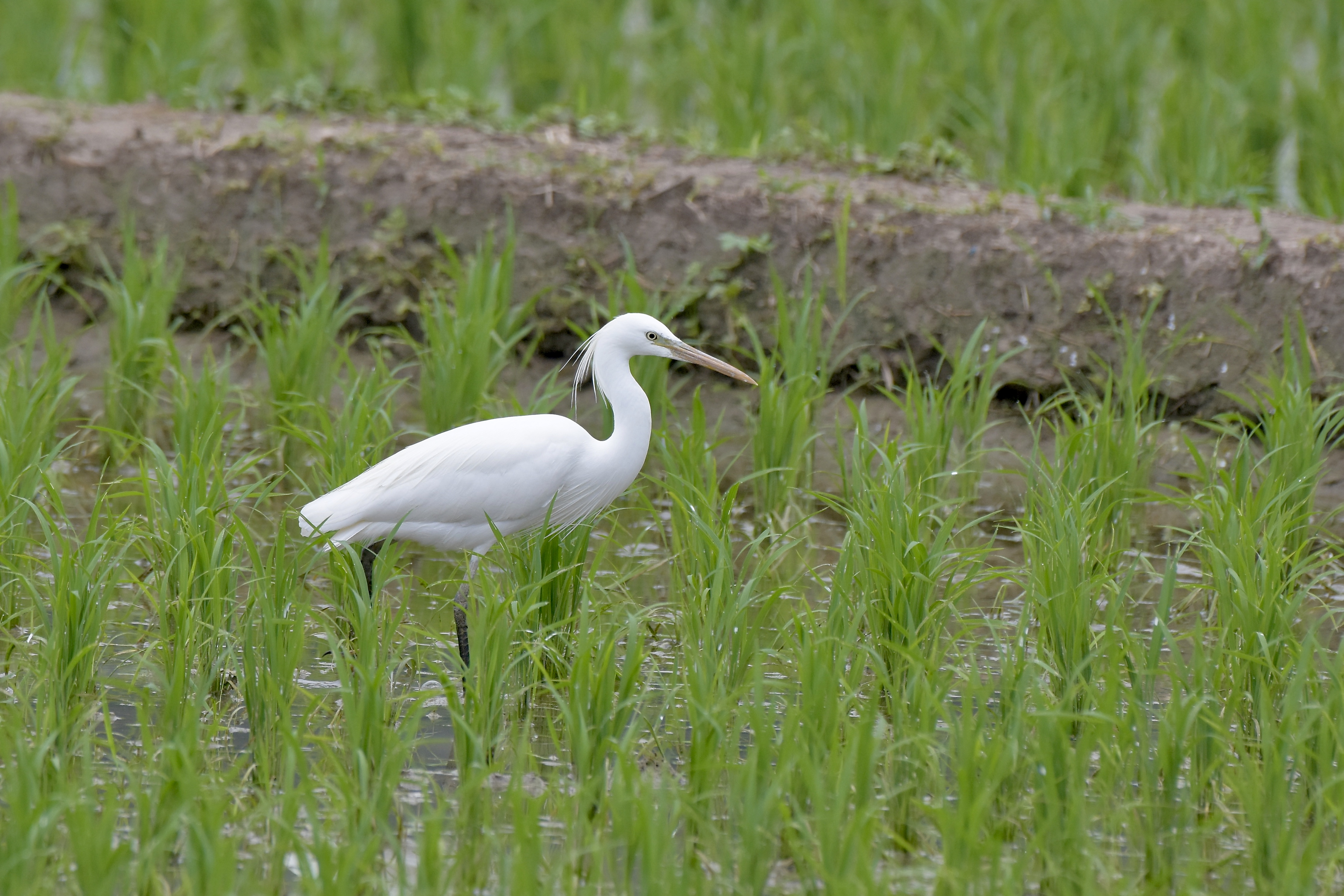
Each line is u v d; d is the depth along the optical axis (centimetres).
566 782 809
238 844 734
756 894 713
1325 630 1062
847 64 2047
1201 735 825
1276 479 1152
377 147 1645
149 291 1463
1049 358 1500
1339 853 728
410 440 1417
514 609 911
